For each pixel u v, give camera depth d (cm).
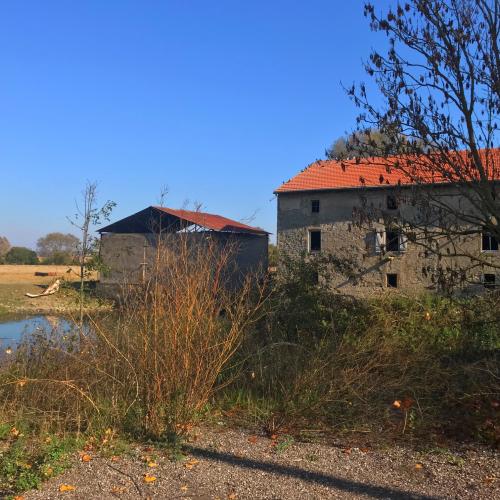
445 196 619
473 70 580
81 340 663
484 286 738
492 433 518
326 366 680
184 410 567
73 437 552
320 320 904
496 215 580
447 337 786
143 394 581
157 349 581
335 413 602
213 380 606
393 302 930
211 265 647
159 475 455
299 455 500
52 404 620
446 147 587
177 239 666
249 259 2964
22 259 6594
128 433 559
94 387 618
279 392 664
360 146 612
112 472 462
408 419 580
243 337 694
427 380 654
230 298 695
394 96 596
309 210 3281
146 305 612
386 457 491
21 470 458
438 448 509
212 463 482
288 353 753
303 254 1098
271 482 435
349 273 1073
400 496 404
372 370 679
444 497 400
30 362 672
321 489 419
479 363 673
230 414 632
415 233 611
